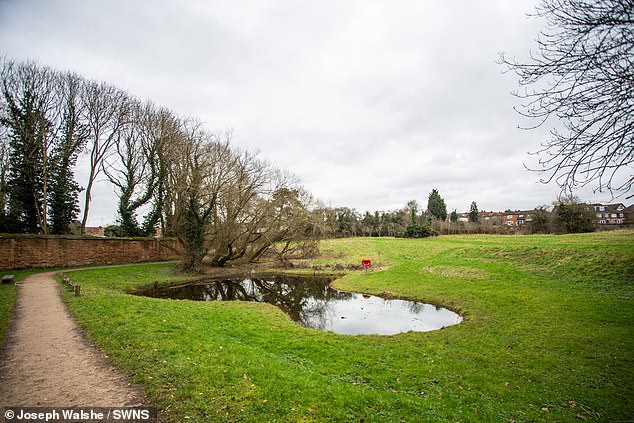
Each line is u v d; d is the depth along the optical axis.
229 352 9.27
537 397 7.53
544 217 52.53
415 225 65.62
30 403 5.92
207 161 29.98
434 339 11.87
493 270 22.91
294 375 7.96
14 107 29.50
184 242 30.38
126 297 16.48
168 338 9.88
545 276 20.28
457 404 7.16
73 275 23.80
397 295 20.47
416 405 6.83
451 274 23.80
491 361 9.66
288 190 35.56
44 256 27.44
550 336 11.44
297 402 6.38
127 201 38.97
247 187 33.09
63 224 34.84
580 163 6.25
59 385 6.66
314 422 5.70
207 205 31.36
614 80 5.73
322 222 40.69
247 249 39.16
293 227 36.16
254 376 7.50
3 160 31.33
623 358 9.44
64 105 32.62
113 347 8.80
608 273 18.33
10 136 30.02
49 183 33.44
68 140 33.09
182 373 7.26
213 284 27.06
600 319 12.72
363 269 31.56
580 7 5.98
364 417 6.08
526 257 24.55
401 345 11.27
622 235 32.00
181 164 29.66
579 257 21.33
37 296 15.79
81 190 37.53
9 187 30.42
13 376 7.07
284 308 19.20
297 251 43.41
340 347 11.01
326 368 9.11
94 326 10.71
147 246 36.84
